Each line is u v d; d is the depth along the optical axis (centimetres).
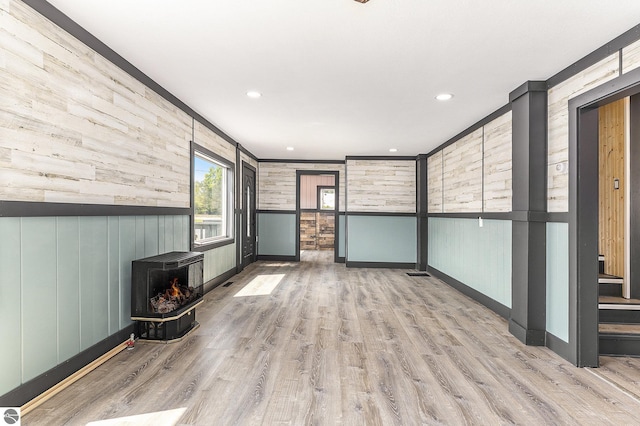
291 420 179
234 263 586
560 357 265
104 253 249
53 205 198
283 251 762
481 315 371
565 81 271
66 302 213
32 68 186
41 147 193
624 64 217
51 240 201
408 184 691
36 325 191
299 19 205
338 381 221
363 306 401
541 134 293
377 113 397
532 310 291
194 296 323
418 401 198
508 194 357
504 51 243
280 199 760
